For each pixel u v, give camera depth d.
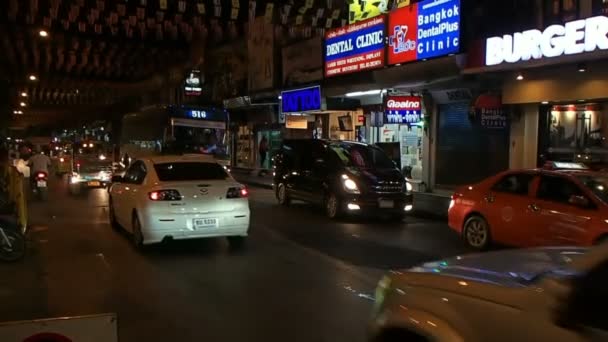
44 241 10.70
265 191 22.23
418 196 18.28
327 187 14.18
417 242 10.96
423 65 17.17
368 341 3.71
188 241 10.89
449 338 3.06
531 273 3.24
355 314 6.33
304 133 27.39
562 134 15.08
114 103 58.94
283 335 5.64
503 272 3.31
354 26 20.66
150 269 8.48
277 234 11.75
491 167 17.36
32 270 8.35
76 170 21.30
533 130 15.59
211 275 8.11
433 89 18.66
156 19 20.77
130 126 28.58
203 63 35.94
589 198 8.53
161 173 10.23
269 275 8.15
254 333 5.69
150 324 5.94
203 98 36.34
